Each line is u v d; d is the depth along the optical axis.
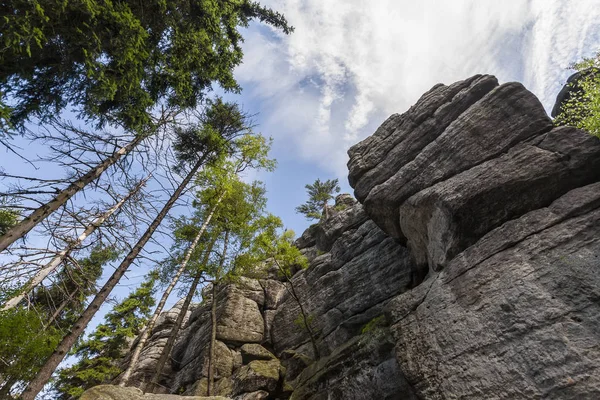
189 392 19.59
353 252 21.38
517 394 6.80
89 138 9.14
